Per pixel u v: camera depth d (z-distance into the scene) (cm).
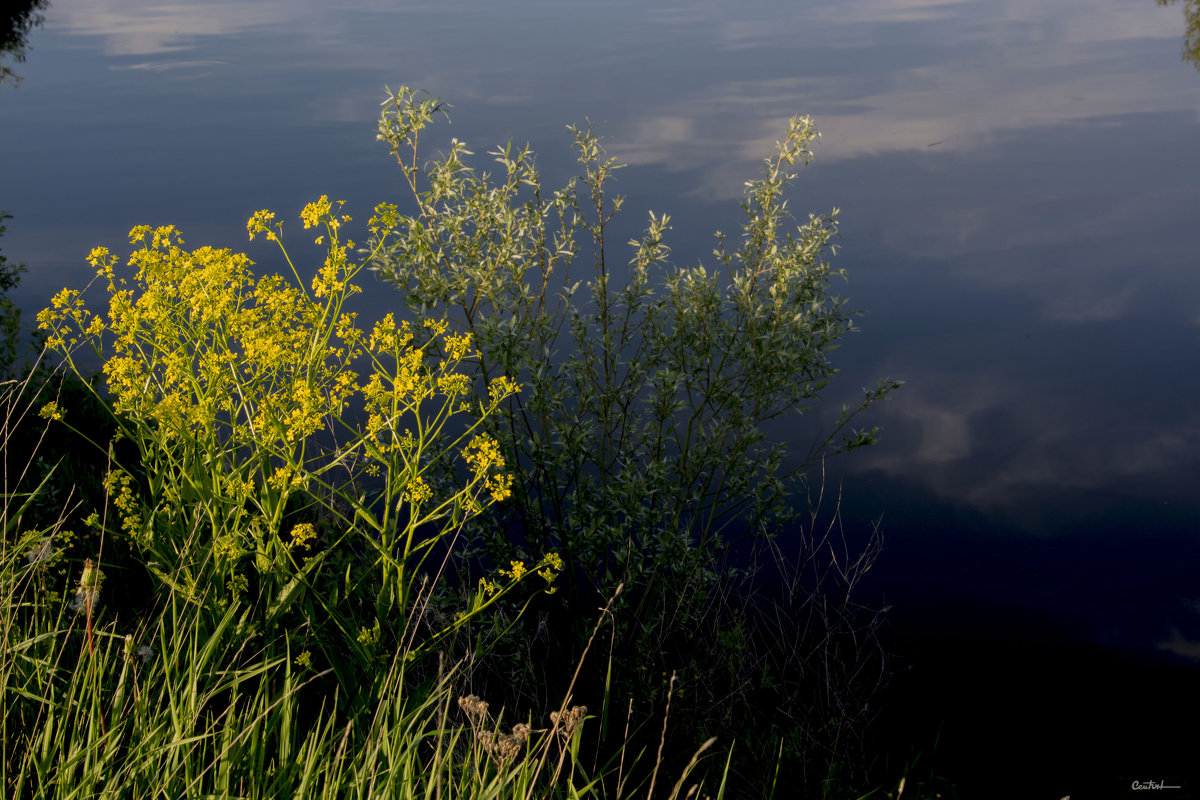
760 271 434
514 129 1232
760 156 1133
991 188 1106
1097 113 1426
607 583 410
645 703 387
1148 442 621
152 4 2802
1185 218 1008
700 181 1024
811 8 2467
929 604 475
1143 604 480
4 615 246
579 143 432
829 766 364
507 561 416
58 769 194
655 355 435
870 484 572
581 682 394
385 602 320
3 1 2473
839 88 1556
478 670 391
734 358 430
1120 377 699
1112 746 395
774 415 440
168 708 226
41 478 388
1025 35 2052
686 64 1745
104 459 440
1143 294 833
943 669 432
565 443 415
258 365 329
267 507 318
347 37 2122
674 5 2533
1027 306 812
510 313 425
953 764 383
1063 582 495
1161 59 1781
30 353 522
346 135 1279
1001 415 649
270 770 214
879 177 1135
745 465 429
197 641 271
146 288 331
